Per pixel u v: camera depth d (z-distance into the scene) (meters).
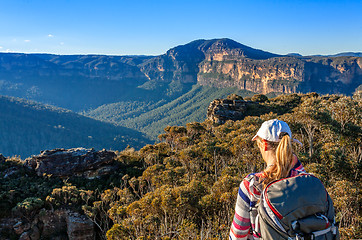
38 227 19.02
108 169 25.78
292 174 1.70
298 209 1.51
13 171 24.34
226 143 20.47
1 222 18.59
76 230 18.16
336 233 1.60
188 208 10.28
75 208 19.48
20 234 18.52
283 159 1.69
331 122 17.89
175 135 35.22
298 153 14.63
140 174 25.38
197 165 18.94
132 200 16.72
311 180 1.63
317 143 17.69
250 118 27.05
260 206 1.62
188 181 16.11
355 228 6.57
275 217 1.53
